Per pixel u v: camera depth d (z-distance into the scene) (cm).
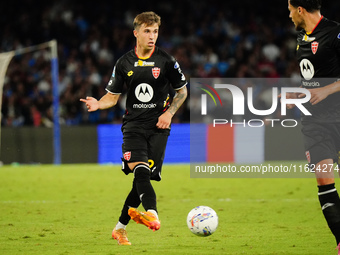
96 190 4172
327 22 1983
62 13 9100
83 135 6247
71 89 7600
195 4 9456
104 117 7356
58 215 3055
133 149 2088
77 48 8725
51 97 7394
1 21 8988
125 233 2234
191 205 3431
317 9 1984
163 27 9244
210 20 9269
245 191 4066
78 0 9281
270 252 2059
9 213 3123
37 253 2047
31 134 6184
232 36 9012
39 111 7312
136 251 2080
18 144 6156
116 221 2848
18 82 7900
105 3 9319
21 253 2047
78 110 7444
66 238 2366
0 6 9031
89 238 2366
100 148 6275
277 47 8825
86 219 2912
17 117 7238
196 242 2270
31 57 8381
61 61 8394
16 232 2512
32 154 6178
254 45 8762
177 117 7212
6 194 3975
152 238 2369
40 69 8219
